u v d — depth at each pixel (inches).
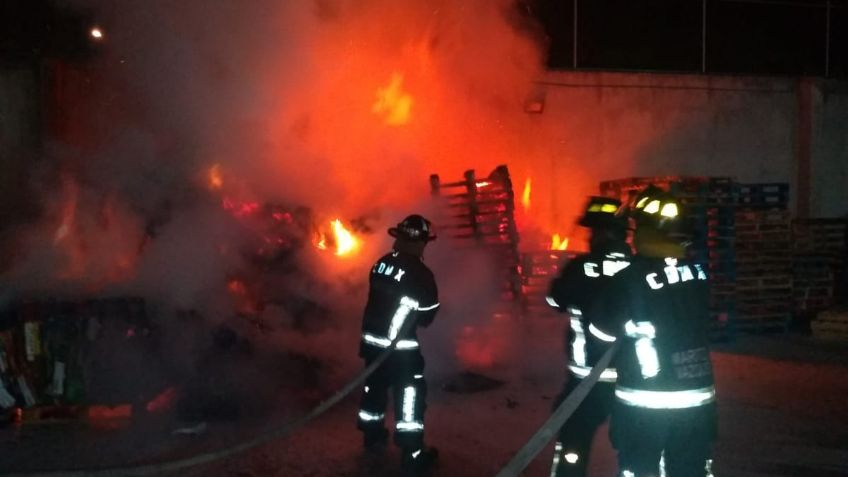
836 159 609.0
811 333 510.6
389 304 254.7
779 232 510.9
